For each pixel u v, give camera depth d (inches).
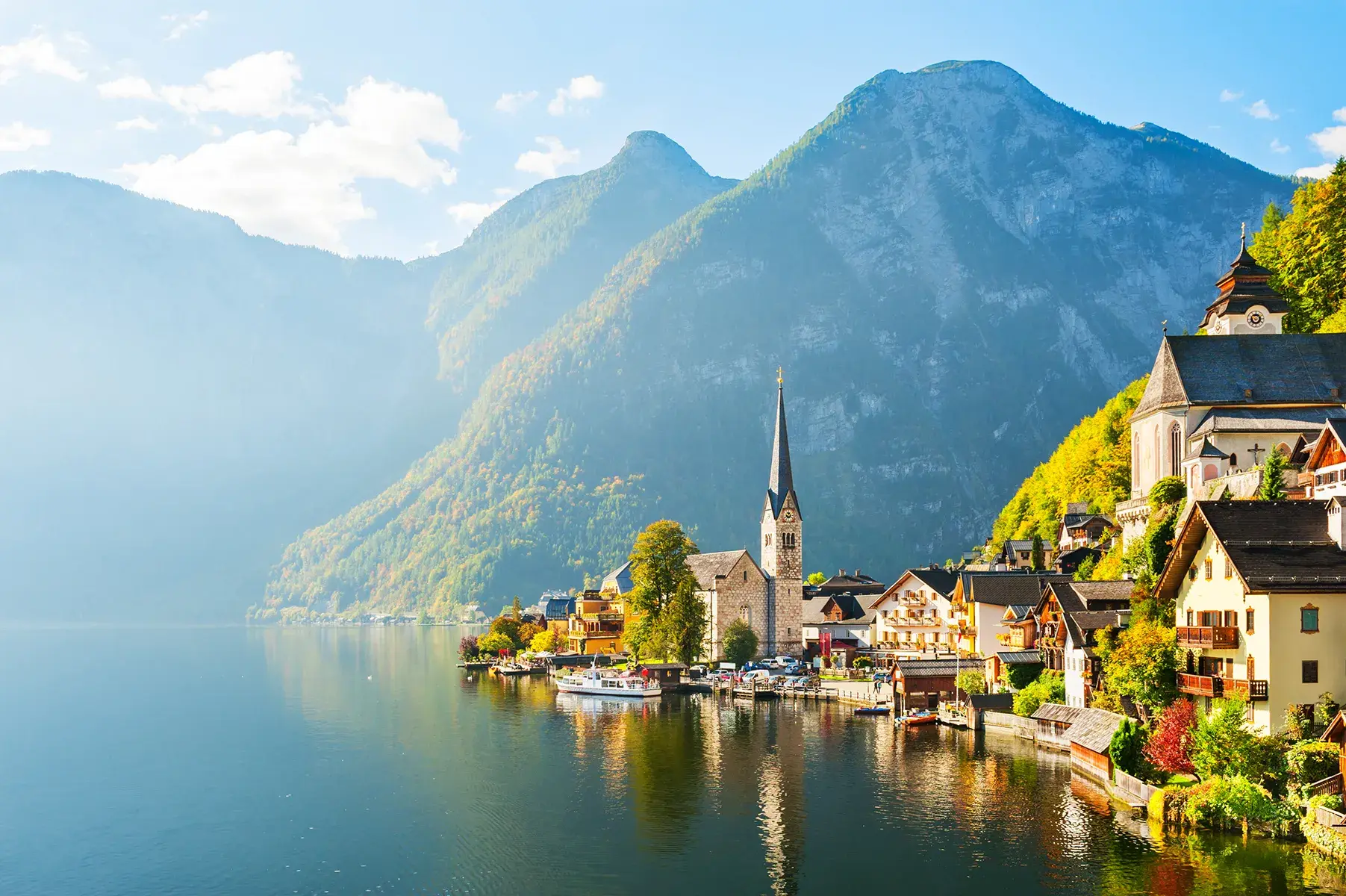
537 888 2974.9
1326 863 2748.5
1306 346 5241.1
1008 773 4126.5
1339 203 5959.6
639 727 5669.3
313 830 3629.4
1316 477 3750.0
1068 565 6560.0
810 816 3587.6
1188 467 4931.1
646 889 2925.7
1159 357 5477.4
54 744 5457.7
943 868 3002.0
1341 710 2910.9
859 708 6181.1
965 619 6761.8
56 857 3410.4
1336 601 3021.7
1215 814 3041.3
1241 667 3171.8
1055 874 2883.9
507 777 4338.1
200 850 3444.9
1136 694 3681.1
